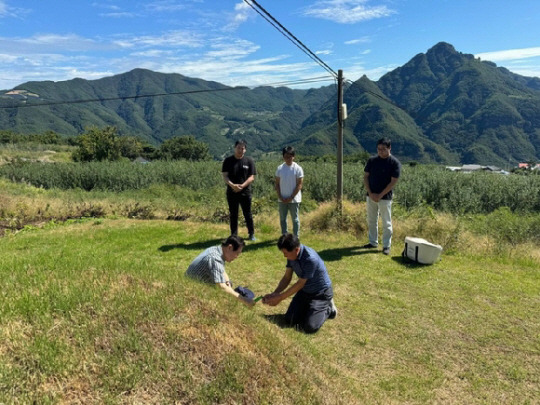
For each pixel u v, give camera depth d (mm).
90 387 2135
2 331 2328
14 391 1972
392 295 4918
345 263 6133
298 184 6883
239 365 2529
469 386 3164
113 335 2521
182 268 5801
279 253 6598
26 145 56438
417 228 7578
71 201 12531
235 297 3609
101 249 6836
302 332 3848
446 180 16781
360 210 8367
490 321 4246
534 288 5156
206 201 14602
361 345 3730
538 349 3711
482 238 7566
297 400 2465
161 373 2336
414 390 3082
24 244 7219
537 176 17047
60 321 2529
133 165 24625
